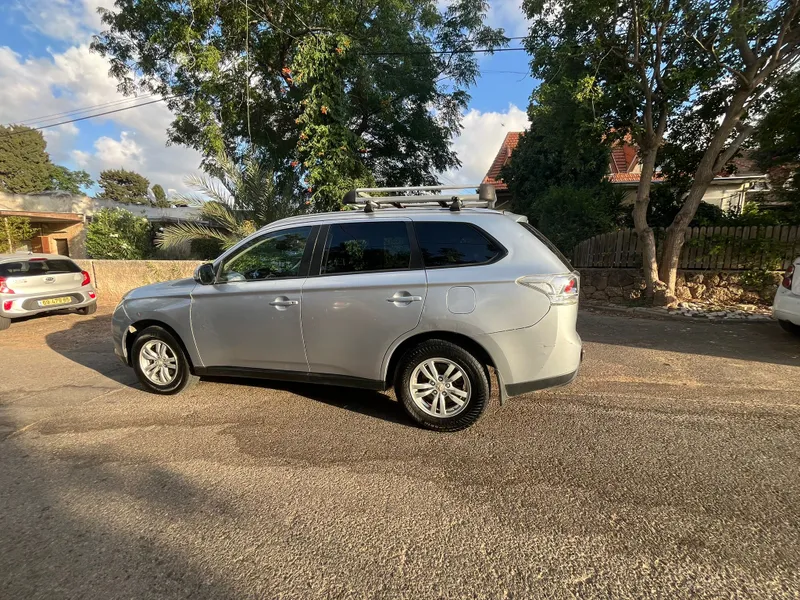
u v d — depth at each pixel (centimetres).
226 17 1174
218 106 1354
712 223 992
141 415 409
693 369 505
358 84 1289
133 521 255
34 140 4294
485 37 1416
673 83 762
